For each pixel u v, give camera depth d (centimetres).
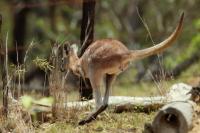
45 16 5547
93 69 1792
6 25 4812
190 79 3100
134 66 4112
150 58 4078
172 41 1681
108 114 1900
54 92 1886
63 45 1941
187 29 4459
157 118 1520
